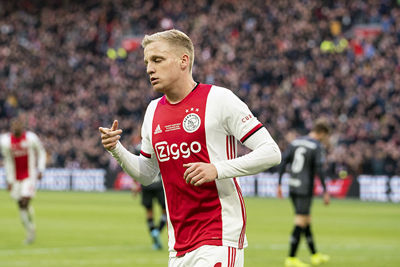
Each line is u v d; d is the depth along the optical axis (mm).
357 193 61875
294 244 23359
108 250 27359
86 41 101375
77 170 75812
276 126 72938
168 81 10031
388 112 68500
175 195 10273
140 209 48906
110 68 92750
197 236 10047
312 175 23891
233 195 10070
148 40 10141
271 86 79062
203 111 10008
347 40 81938
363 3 86375
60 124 85250
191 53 10250
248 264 23812
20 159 29812
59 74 94875
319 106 72125
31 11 109875
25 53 100750
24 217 29484
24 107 92312
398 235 33938
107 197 62594
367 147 64750
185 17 97500
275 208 51125
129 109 83125
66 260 24359
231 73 83250
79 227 36656
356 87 73375
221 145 10047
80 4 107438
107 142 10336
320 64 78312
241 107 9961
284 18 88000
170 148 10195
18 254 26016
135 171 10758
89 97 88312
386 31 82062
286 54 82562
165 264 23516
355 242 31109
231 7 94000
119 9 104188
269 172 64625
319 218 43156
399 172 61719
